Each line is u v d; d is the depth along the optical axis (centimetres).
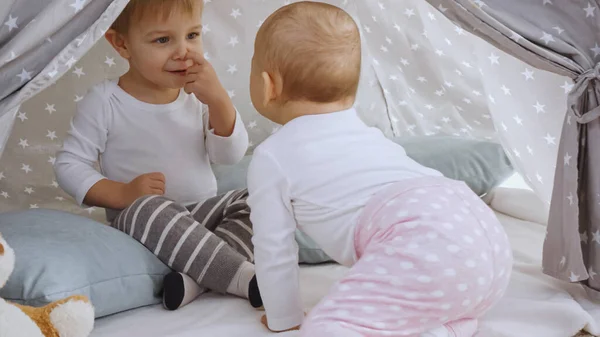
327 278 150
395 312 106
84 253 126
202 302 137
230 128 166
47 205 194
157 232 138
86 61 188
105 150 166
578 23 129
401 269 107
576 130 131
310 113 126
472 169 187
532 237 168
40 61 112
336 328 104
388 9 194
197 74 159
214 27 198
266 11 200
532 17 130
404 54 201
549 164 147
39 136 189
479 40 146
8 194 191
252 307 134
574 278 134
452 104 205
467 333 115
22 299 117
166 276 133
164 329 123
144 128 165
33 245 124
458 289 107
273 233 121
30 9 110
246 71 203
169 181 168
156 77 158
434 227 109
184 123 169
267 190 122
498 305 130
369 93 216
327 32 123
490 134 207
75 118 163
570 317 123
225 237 150
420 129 219
